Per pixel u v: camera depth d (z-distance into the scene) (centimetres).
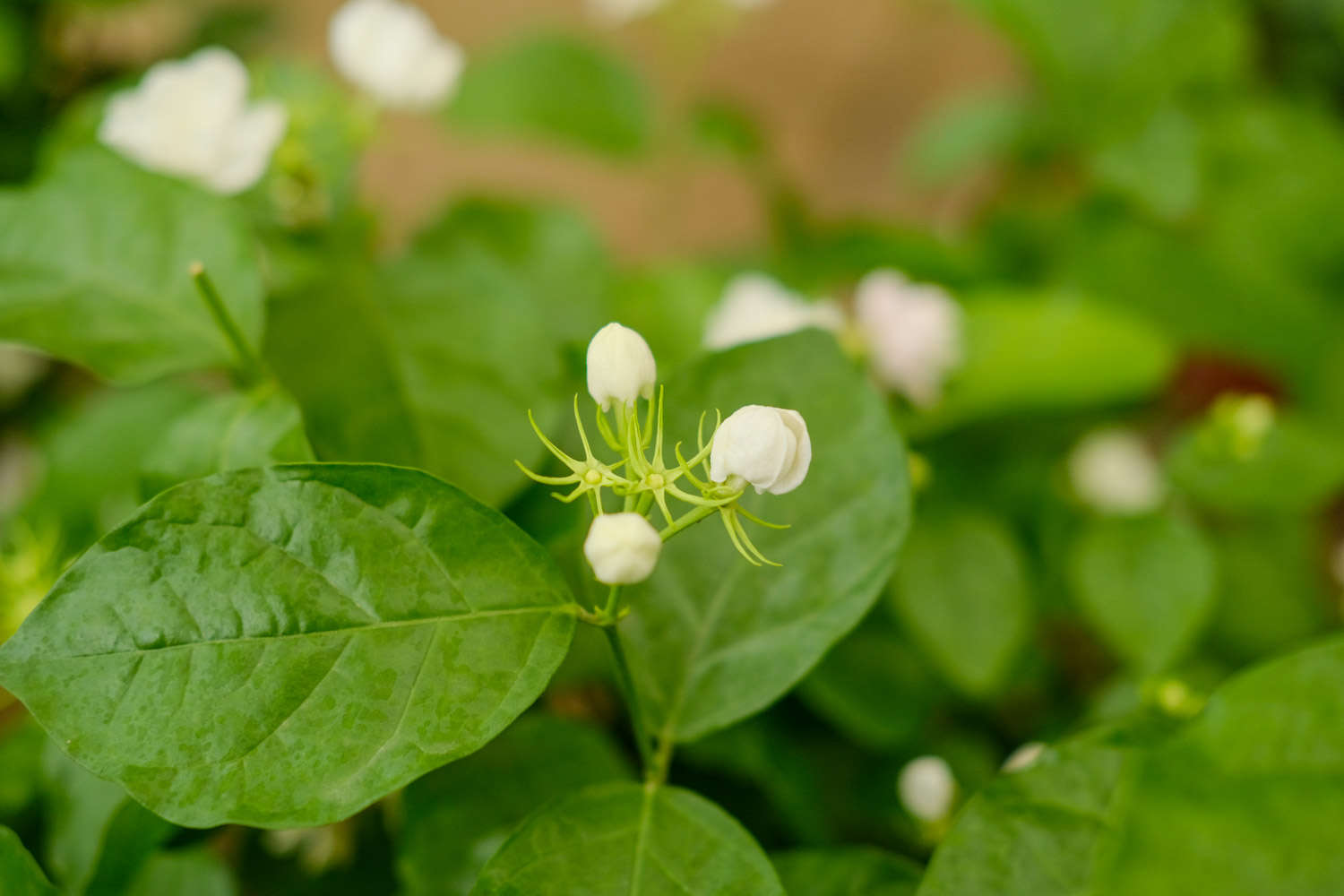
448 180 178
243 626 53
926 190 155
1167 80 112
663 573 57
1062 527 89
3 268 60
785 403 58
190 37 115
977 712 80
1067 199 131
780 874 57
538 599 54
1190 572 68
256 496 53
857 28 203
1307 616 92
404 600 53
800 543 57
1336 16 141
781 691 56
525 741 59
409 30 69
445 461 60
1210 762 53
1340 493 111
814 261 97
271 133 63
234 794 52
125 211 60
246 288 60
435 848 58
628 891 54
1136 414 113
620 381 53
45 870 60
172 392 77
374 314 61
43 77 103
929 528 71
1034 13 114
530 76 109
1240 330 111
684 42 118
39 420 103
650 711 56
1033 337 78
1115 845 52
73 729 52
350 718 53
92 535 66
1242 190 118
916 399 75
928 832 65
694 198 179
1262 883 52
